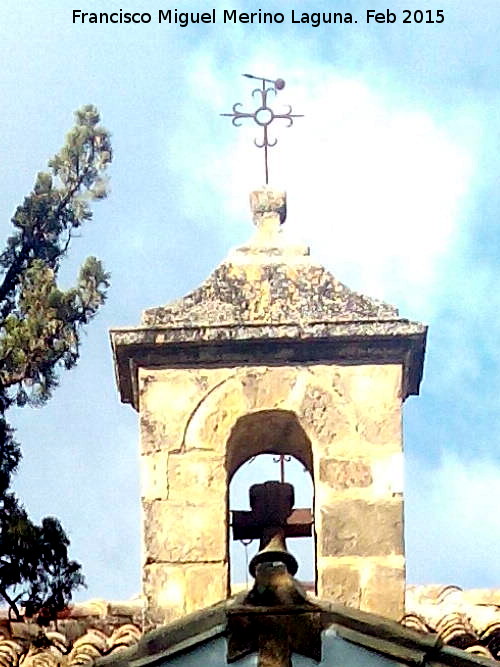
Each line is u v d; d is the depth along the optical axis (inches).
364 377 396.8
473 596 515.2
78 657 425.7
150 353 398.0
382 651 276.2
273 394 395.9
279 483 384.8
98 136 580.4
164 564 387.9
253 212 418.0
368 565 386.6
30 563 496.1
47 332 551.5
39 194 570.9
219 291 402.9
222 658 277.1
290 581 276.7
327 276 405.1
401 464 392.2
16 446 526.3
